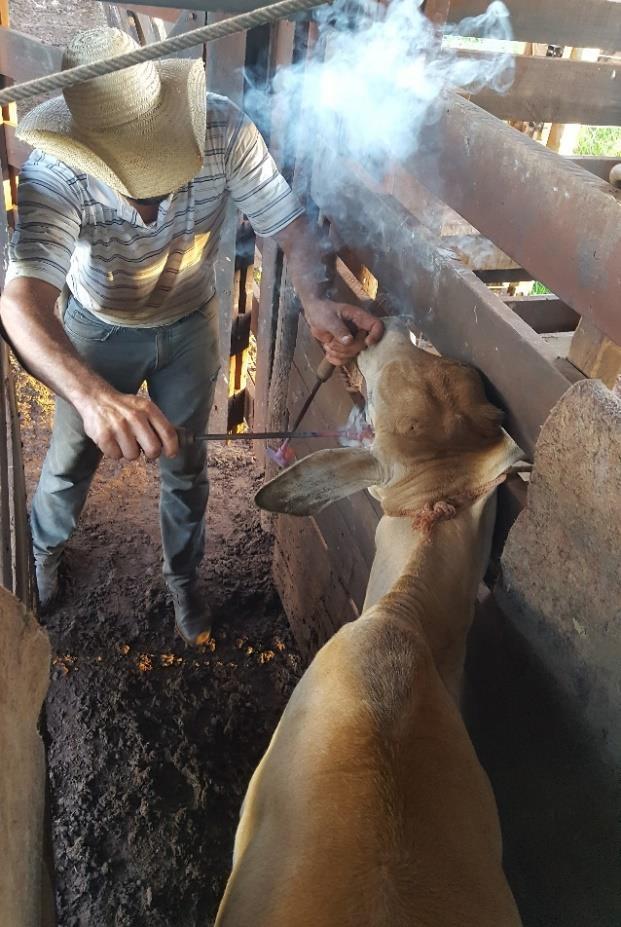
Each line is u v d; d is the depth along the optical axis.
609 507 1.57
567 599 1.75
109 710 3.16
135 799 2.86
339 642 1.77
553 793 1.87
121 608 3.59
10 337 2.15
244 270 4.05
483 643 2.12
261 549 4.03
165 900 2.61
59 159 2.03
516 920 1.43
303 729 1.64
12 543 2.28
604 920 1.73
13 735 1.13
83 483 3.16
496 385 1.99
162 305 2.66
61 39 7.80
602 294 1.56
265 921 1.32
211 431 4.74
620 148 6.50
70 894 2.61
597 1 2.87
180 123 1.98
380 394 2.08
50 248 2.17
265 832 1.54
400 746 1.54
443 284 2.14
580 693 1.76
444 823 1.45
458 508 2.01
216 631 3.61
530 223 1.75
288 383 3.53
